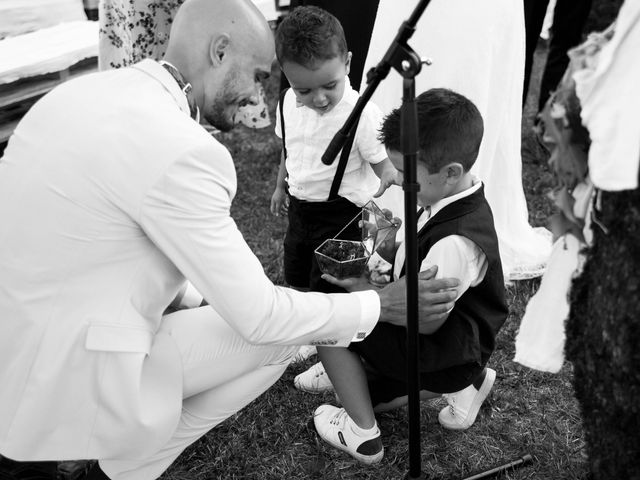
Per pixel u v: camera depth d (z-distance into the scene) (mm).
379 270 2004
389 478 2008
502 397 2301
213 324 1839
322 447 2119
